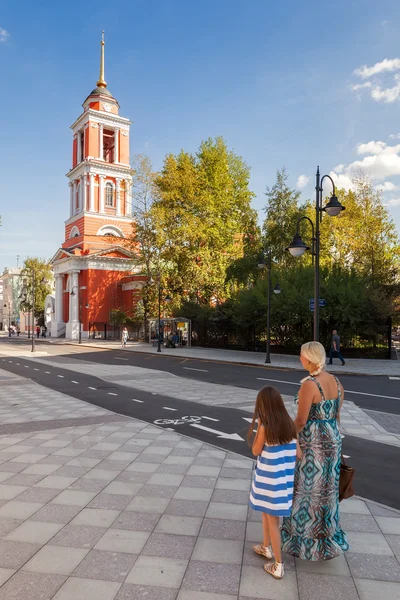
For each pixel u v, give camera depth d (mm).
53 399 11711
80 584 3229
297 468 3486
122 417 9258
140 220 38750
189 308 36750
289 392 12977
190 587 3199
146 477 5539
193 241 36531
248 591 3150
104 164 53000
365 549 3770
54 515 4422
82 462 6141
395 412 10039
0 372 18516
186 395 12320
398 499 4945
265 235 37656
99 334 50781
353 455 6691
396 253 32969
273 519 3363
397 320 25828
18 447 6914
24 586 3203
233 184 40906
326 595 3107
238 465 6035
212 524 4238
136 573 3377
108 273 51938
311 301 17844
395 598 3076
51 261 57062
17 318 86312
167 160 37156
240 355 26703
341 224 33188
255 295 27578
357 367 19516
